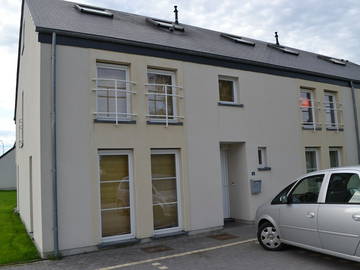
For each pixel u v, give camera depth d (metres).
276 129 10.78
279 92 11.01
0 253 7.15
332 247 5.37
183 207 8.59
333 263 5.87
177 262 6.29
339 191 5.45
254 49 12.44
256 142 10.25
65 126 7.18
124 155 8.01
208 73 9.45
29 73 9.08
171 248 7.30
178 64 8.88
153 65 8.45
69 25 7.79
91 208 7.29
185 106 8.90
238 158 10.24
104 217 7.64
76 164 7.22
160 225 8.36
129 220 7.93
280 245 6.67
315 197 5.84
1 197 21.28
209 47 10.10
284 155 10.87
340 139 12.58
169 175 8.62
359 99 13.58
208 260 6.35
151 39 8.80
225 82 10.08
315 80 12.07
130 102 8.17
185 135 8.81
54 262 6.47
